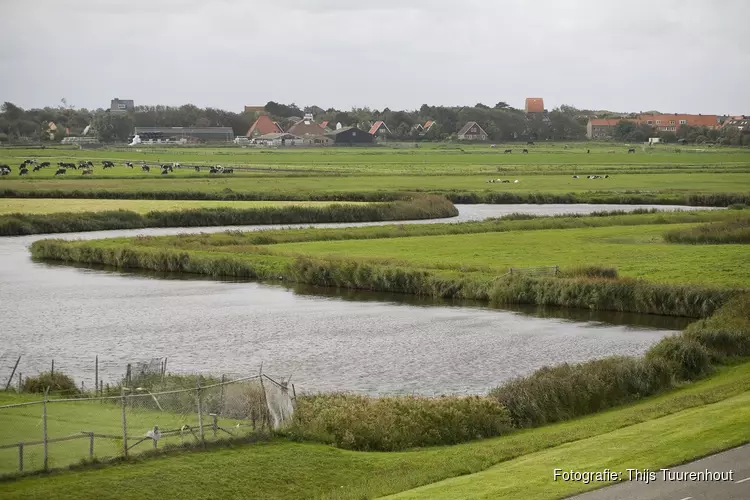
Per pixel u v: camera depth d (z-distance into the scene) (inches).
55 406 1982.0
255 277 4606.3
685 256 4648.1
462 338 3176.7
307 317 3567.9
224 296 4067.4
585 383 2214.6
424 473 1563.7
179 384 2223.2
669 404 2022.6
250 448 1680.6
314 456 1659.7
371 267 4298.7
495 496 1352.1
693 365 2495.1
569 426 1973.4
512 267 4284.0
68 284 4372.5
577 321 3476.9
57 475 1491.1
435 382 2586.1
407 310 3718.0
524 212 7337.6
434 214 7170.3
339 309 3750.0
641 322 3457.2
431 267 4399.6
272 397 1931.6
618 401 2225.6
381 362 2829.7
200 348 3043.8
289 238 5565.9
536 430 1994.3
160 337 3211.1
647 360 2433.6
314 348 3029.0
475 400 2020.2
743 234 5334.6
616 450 1568.7
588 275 4023.1
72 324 3430.1
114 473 1509.6
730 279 3882.9
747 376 2348.7
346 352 2970.0
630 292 3668.8
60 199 7593.5
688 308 3528.5
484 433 1943.9
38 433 1723.7
